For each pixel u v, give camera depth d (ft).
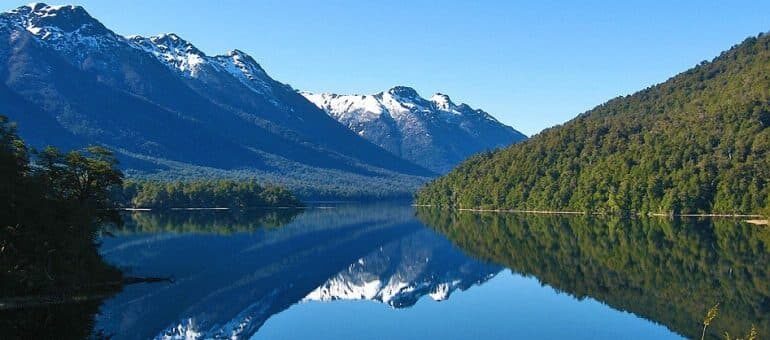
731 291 223.92
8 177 200.23
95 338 164.55
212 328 181.47
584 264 297.94
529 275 273.95
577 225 528.63
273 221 636.07
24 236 196.13
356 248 399.44
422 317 196.85
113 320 183.73
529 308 205.77
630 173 648.79
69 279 205.36
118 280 243.19
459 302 219.41
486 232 491.72
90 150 264.31
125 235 454.81
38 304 191.11
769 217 482.69
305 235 478.18
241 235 466.70
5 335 158.92
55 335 163.84
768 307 198.08
